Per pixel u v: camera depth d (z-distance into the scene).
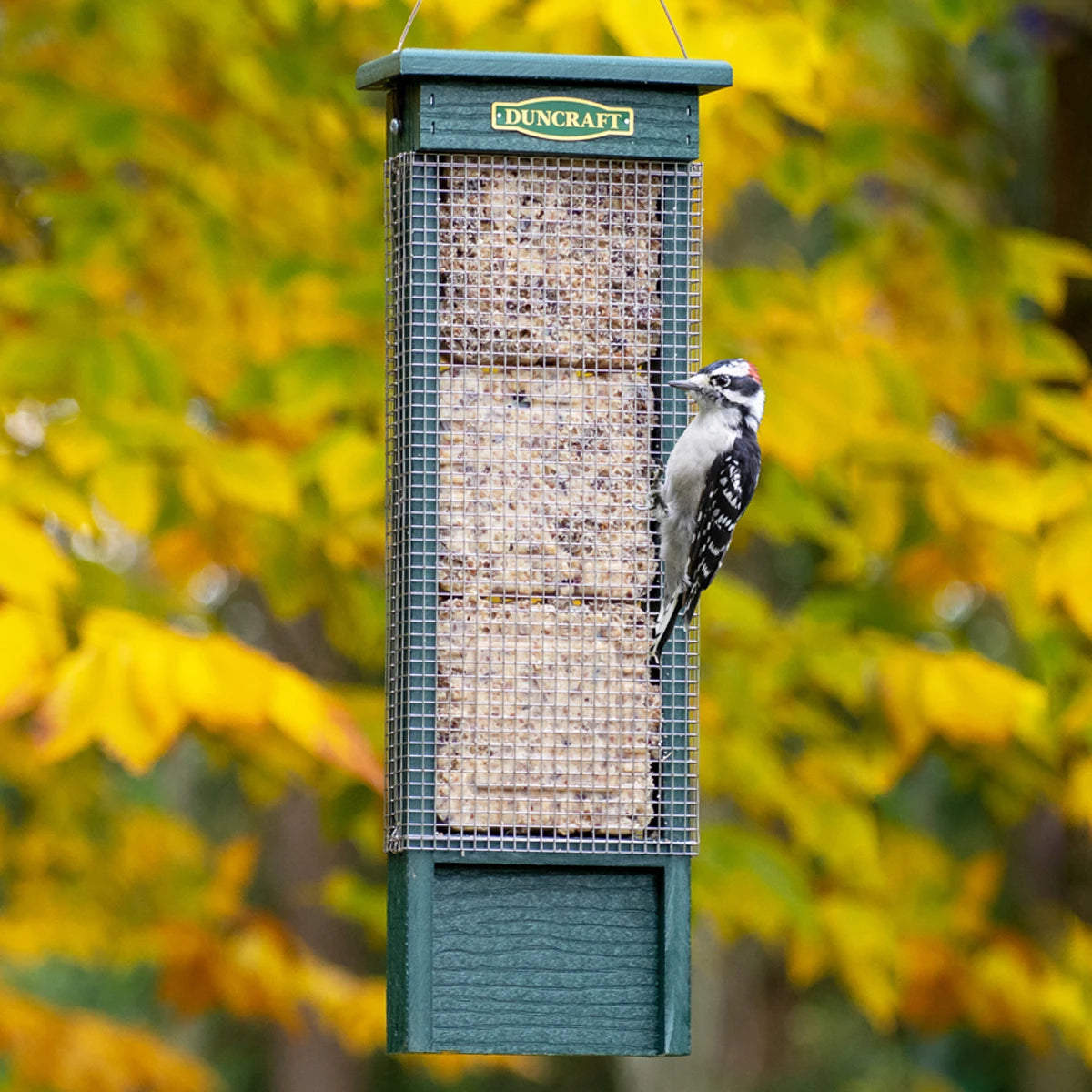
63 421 11.70
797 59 11.18
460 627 9.91
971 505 12.94
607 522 10.16
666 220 10.23
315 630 18.38
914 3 14.08
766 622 13.84
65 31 13.41
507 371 10.14
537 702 9.91
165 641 10.52
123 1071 13.77
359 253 13.49
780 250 20.03
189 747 24.23
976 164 15.22
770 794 13.49
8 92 12.94
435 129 9.81
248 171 13.52
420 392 9.97
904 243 14.25
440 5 11.29
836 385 12.67
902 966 14.23
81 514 11.23
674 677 10.02
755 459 10.49
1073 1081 17.61
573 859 9.61
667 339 10.26
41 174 15.07
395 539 10.18
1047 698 12.83
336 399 12.53
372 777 10.45
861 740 13.91
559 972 9.57
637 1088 20.92
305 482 12.48
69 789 15.59
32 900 15.16
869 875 13.79
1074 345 14.91
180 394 12.46
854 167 13.72
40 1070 13.64
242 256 13.28
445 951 9.51
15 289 12.60
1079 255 13.98
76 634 11.30
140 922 15.02
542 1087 28.80
